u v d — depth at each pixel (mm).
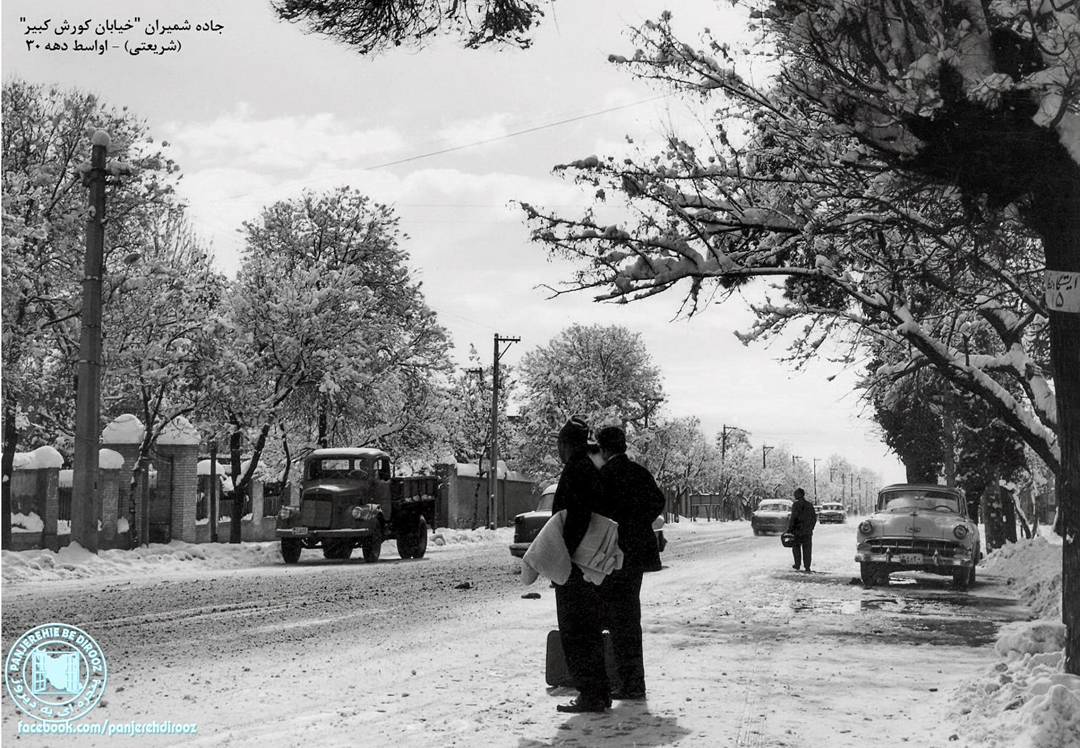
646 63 9273
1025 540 23641
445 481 55656
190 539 30609
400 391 42219
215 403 31266
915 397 16578
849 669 8875
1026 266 11008
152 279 28484
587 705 6785
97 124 28297
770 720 6594
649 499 7496
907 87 6719
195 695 7262
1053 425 10969
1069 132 6633
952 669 8938
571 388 69062
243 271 36438
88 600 14969
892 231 11578
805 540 23000
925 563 18359
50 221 27062
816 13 6984
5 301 24344
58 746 5676
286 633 11070
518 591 16875
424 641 10430
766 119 9500
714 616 13250
